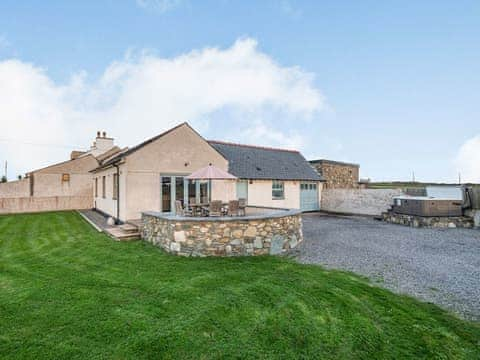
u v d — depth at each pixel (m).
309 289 5.46
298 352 3.50
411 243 9.95
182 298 4.98
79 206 23.03
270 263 7.30
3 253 8.23
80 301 4.84
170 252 8.09
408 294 5.36
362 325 4.13
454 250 8.91
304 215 20.17
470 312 4.62
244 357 3.38
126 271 6.48
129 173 12.78
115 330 3.91
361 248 9.09
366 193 20.02
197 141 14.84
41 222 14.96
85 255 7.91
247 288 5.47
